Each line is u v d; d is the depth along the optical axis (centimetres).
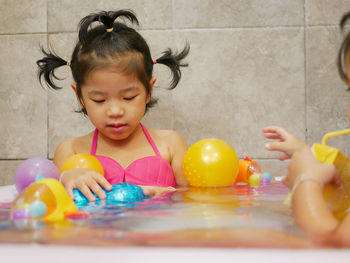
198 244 49
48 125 170
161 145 143
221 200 93
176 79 153
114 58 125
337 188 76
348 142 162
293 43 163
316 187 70
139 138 143
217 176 120
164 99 167
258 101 165
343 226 55
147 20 166
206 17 165
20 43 170
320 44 162
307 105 163
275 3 163
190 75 166
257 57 164
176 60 150
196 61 166
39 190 71
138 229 59
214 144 124
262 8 163
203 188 119
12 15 169
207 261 39
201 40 165
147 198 99
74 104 169
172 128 167
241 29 164
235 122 166
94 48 128
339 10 160
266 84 164
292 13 162
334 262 38
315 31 162
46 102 170
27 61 170
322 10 161
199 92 166
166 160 141
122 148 140
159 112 167
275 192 107
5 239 52
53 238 52
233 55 165
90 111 128
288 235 55
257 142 166
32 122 170
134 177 131
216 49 165
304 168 74
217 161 120
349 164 76
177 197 100
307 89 163
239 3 164
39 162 102
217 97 166
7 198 101
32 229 59
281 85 164
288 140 84
